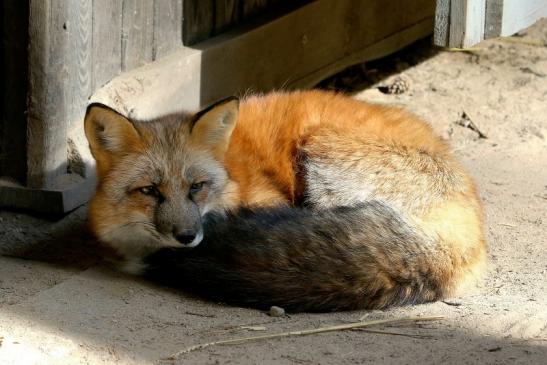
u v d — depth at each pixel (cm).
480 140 1500
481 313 905
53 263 1083
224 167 1012
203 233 958
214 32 1417
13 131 1112
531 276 1034
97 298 922
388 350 809
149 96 1235
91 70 1166
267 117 1106
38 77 1084
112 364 762
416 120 1151
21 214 1126
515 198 1288
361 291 916
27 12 1065
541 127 1538
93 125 976
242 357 786
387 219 949
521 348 809
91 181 1159
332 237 927
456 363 775
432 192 1040
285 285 908
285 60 1528
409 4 1803
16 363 755
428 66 1764
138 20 1249
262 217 956
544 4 1368
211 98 1375
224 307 920
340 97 1154
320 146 1069
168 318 877
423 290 942
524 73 1723
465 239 985
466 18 1155
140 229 975
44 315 866
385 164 1053
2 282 984
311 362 778
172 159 967
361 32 1702
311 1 1580
